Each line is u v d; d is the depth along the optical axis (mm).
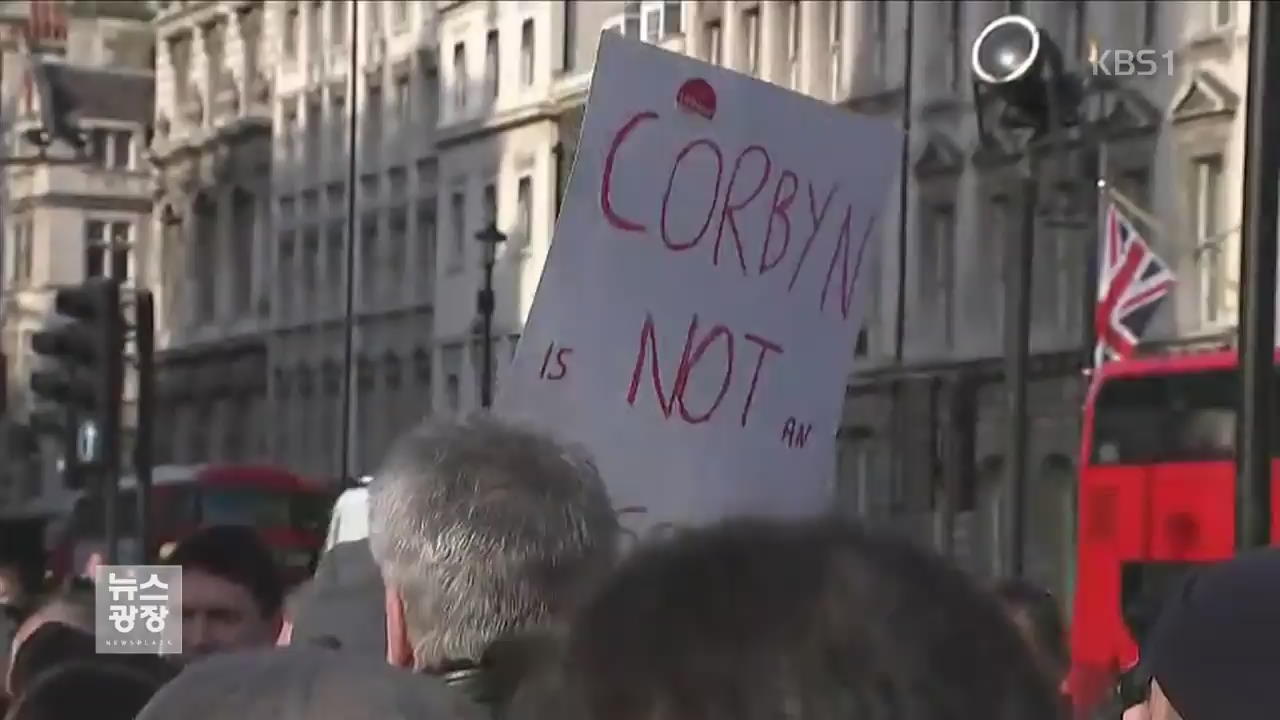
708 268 5328
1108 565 21781
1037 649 2076
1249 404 8812
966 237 38969
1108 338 24906
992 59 13055
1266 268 8844
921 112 40375
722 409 5363
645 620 1911
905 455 39688
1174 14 34656
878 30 41938
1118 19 35781
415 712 2721
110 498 15414
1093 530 22016
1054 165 34531
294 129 64688
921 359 39656
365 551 4633
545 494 3521
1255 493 8797
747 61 45531
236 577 5883
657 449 5211
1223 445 20984
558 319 5008
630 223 5129
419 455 3594
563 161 52281
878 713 1847
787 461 5551
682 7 47594
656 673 1879
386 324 58938
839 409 5754
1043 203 33656
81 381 15156
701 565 1939
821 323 5672
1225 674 2654
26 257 74812
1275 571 2697
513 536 3455
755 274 5457
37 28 76000
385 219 59562
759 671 1859
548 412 5004
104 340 15227
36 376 15398
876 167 5820
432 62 58062
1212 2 34000
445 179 56656
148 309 16250
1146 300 24781
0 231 48562
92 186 74812
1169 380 21594
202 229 69562
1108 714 5574
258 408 65438
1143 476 21625
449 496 3500
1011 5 38406
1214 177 33844
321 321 62125
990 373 37750
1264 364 8828
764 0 44750
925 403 39344
